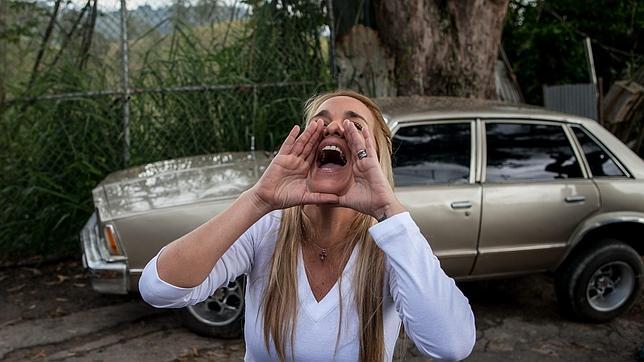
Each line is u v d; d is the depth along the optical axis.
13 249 6.24
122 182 4.80
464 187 4.60
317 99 1.81
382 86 7.48
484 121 4.79
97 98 6.36
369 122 1.75
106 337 4.68
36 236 6.23
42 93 6.23
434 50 7.46
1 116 6.15
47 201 6.29
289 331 1.65
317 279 1.69
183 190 4.52
